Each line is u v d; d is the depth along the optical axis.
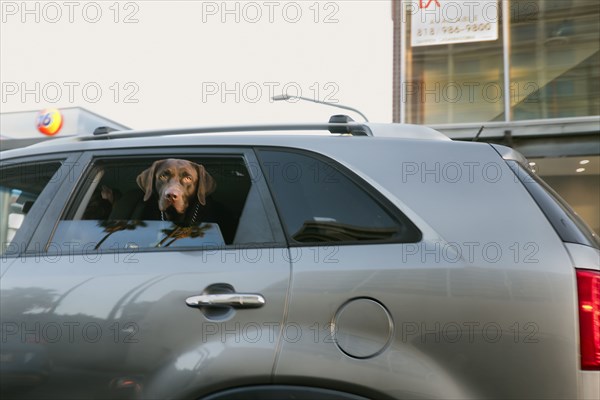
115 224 1.99
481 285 1.62
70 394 1.71
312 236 1.79
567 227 1.71
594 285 1.58
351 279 1.66
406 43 11.65
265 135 2.04
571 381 1.54
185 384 1.64
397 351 1.60
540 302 1.58
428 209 1.76
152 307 1.72
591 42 10.69
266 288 1.69
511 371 1.56
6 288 1.83
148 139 2.11
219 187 1.99
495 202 1.75
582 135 10.43
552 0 10.99
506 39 11.14
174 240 1.89
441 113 11.38
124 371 1.69
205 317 1.69
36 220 1.99
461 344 1.58
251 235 1.84
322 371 1.61
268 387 1.63
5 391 1.75
